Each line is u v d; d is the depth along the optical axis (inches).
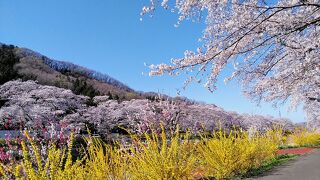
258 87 408.5
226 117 2222.0
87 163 274.7
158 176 290.7
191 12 331.9
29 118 1119.6
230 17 327.9
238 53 330.3
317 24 302.7
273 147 682.8
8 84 1400.1
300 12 307.7
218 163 415.5
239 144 460.1
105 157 289.6
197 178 405.1
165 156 300.5
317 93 579.2
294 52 345.7
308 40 339.9
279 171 467.8
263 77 377.4
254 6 307.0
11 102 1229.1
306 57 323.6
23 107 1150.3
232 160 423.8
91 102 2060.8
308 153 796.0
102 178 271.7
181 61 334.0
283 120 2185.0
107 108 1691.7
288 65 398.6
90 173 262.1
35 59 3750.0
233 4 311.6
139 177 293.3
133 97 3703.3
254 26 304.0
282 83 398.3
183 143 326.6
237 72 374.9
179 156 308.3
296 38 344.8
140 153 317.4
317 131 1418.6
